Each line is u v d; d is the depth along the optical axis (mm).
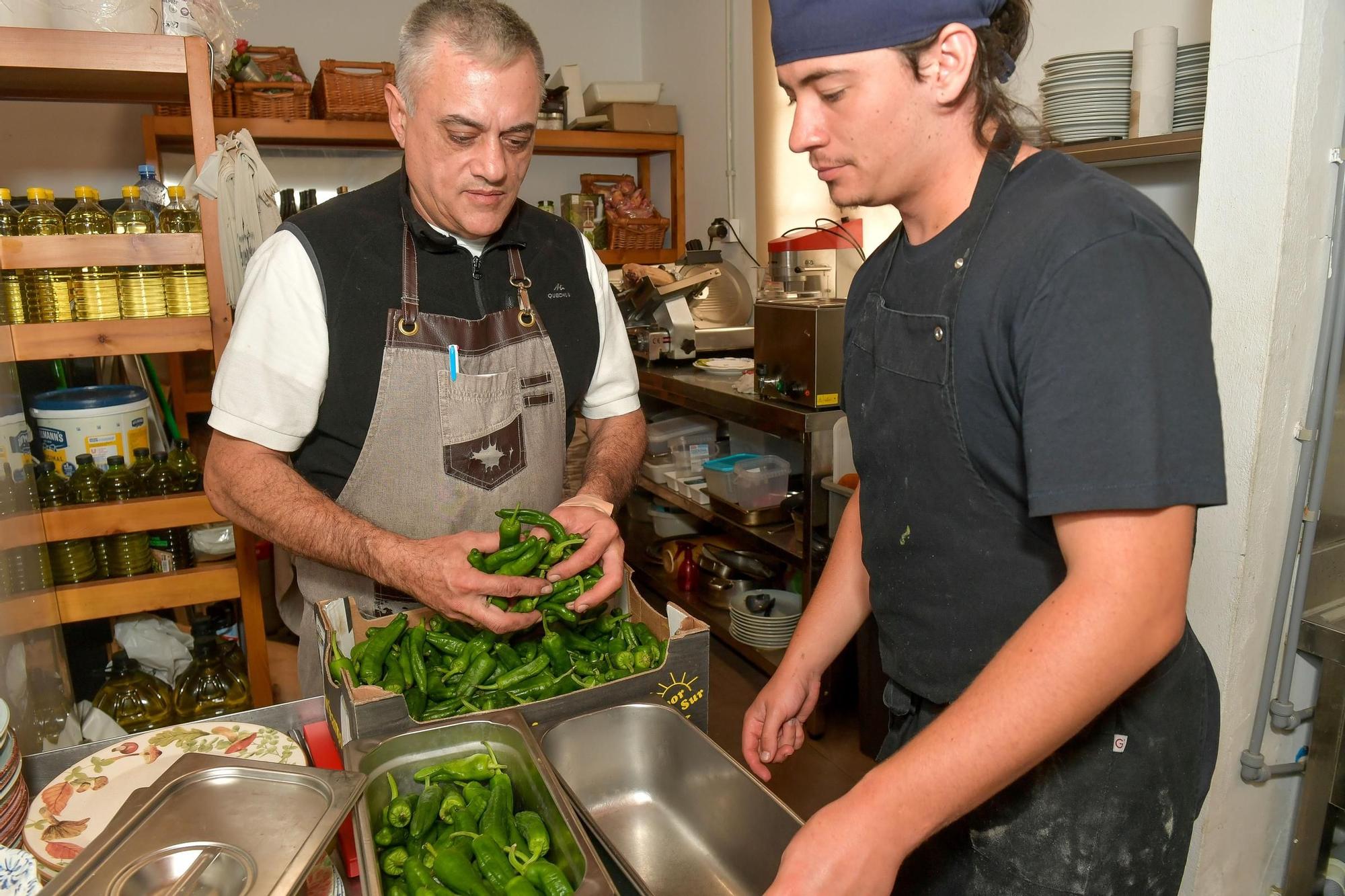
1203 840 1779
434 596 1247
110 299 2115
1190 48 1991
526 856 912
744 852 1053
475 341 1515
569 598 1280
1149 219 797
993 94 896
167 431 2746
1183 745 1017
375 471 1503
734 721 2957
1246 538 1614
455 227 1477
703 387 3213
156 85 2336
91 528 2143
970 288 884
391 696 1072
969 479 946
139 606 2236
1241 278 1567
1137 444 732
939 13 824
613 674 1229
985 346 873
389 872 931
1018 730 733
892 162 907
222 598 2301
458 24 1299
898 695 1140
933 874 1094
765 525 3100
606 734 1158
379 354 1461
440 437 1501
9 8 1912
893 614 1090
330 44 4441
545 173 4938
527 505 1602
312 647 1573
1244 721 1759
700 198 4562
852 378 1134
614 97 4500
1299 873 1834
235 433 1427
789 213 3854
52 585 1965
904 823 732
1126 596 737
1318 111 1500
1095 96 2078
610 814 1146
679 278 3721
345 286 1443
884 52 849
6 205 2131
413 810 996
